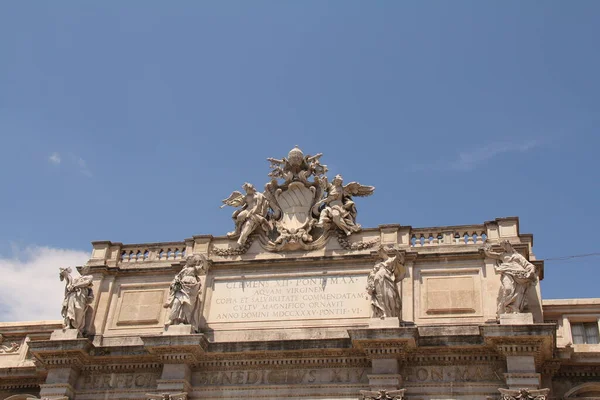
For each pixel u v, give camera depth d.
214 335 35.19
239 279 36.84
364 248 36.28
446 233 36.09
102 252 39.06
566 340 32.97
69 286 36.59
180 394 32.72
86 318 36.75
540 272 34.41
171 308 34.84
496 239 35.09
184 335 33.16
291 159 39.00
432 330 32.88
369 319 34.34
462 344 31.39
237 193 39.22
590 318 33.44
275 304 35.75
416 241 36.31
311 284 35.97
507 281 31.81
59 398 33.75
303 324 34.88
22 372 36.41
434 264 35.19
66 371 34.50
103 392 34.31
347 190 38.16
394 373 31.16
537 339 29.98
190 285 35.09
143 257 39.09
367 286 33.34
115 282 38.28
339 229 37.09
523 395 29.42
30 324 38.84
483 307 33.56
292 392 32.62
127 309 37.34
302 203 38.34
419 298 34.41
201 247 38.19
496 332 30.30
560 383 31.72
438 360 31.83
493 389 30.83
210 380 33.75
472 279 34.44
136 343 35.81
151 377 34.38
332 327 34.47
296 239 36.94
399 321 32.50
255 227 37.94
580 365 31.59
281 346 33.12
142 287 37.91
